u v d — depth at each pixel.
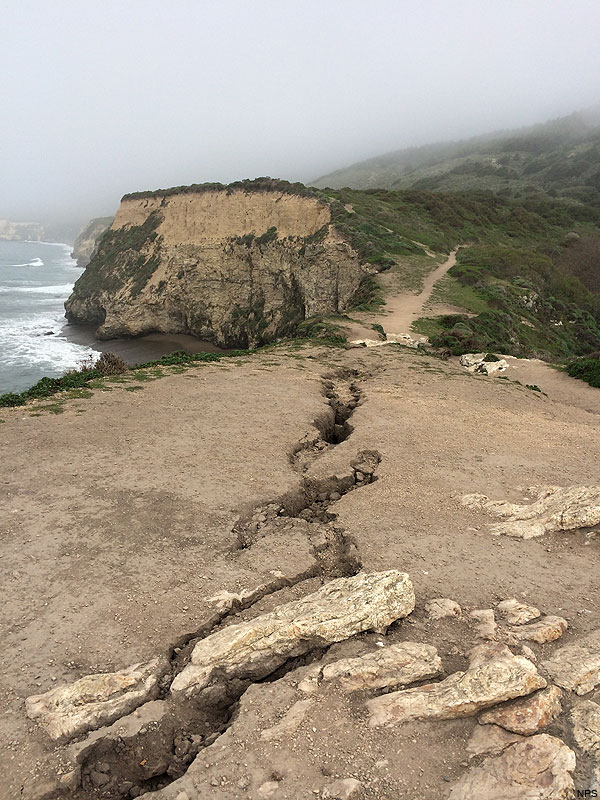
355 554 7.77
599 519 8.39
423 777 4.48
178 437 11.80
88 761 4.88
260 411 13.82
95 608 6.39
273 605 6.67
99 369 18.14
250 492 9.39
